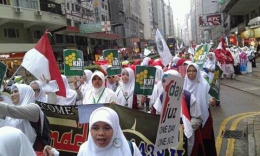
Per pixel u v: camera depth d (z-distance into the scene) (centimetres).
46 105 470
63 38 4469
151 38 11844
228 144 666
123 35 7756
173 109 386
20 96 428
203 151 478
